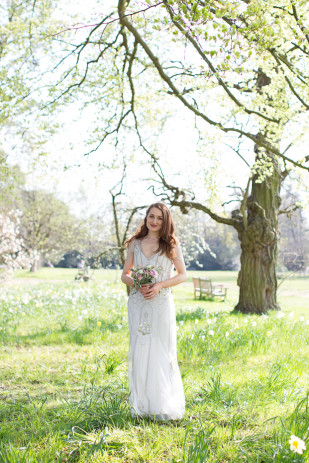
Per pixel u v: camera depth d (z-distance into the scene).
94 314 9.84
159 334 3.82
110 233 23.45
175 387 3.78
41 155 7.97
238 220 12.59
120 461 2.88
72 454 2.95
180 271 3.98
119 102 9.08
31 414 3.68
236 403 4.00
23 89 7.11
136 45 7.49
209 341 6.26
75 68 7.82
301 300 19.98
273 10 5.13
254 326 7.64
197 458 2.69
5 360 5.82
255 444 3.01
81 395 4.27
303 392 4.30
